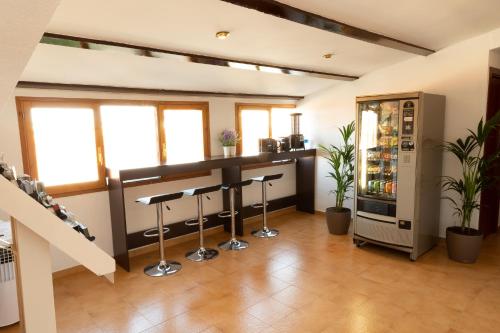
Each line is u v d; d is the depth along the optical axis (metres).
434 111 3.72
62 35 2.29
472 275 3.27
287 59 3.58
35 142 3.25
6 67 1.04
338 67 4.20
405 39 3.42
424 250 3.83
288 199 5.73
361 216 4.02
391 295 2.94
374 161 4.04
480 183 3.52
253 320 2.62
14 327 2.62
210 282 3.28
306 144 5.66
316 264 3.63
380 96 3.70
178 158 4.31
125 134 3.89
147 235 3.70
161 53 2.81
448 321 2.54
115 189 3.55
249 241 4.38
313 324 2.55
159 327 2.57
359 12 2.58
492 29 3.52
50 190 3.36
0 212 3.00
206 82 4.08
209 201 4.72
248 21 2.50
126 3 2.03
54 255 3.40
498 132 4.19
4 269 2.55
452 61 3.88
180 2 2.09
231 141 4.50
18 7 0.89
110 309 2.84
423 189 3.67
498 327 2.45
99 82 3.43
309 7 2.36
